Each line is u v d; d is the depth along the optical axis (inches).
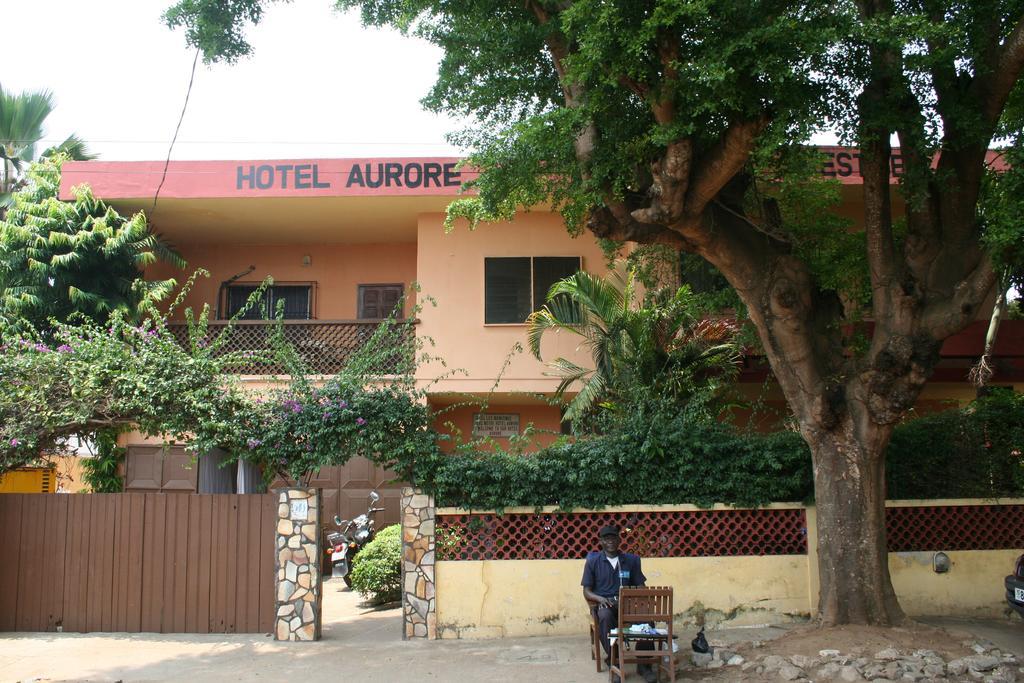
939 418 401.1
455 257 575.8
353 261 656.4
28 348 392.5
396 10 375.9
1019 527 393.1
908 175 322.3
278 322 408.8
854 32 282.4
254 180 554.9
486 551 376.2
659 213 308.5
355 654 341.7
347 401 379.6
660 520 378.6
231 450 383.6
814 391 343.6
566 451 378.9
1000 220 295.7
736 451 381.4
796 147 301.9
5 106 780.6
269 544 380.2
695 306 454.9
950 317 318.0
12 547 388.8
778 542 380.2
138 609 381.1
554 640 359.9
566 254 577.3
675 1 271.7
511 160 405.4
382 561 450.0
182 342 589.3
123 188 556.4
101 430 402.9
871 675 283.7
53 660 333.4
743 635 351.9
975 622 370.6
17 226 534.6
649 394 421.4
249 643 360.2
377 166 553.6
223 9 368.5
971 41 319.3
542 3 340.8
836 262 400.5
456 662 327.3
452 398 590.6
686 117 292.0
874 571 335.6
